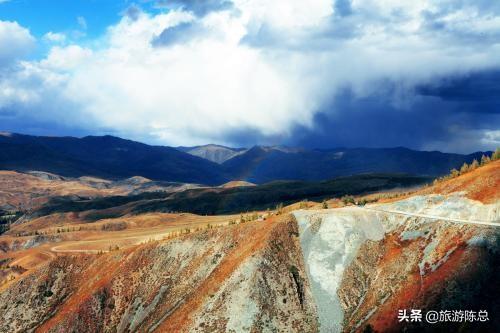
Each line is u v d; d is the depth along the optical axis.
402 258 164.62
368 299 161.12
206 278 197.88
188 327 169.75
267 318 163.12
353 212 197.62
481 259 138.00
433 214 175.75
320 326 160.62
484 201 164.62
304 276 179.12
